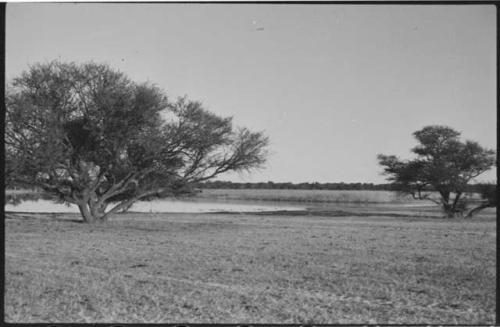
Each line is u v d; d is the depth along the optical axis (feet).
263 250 40.96
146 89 54.08
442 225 55.11
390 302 27.94
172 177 57.72
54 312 26.89
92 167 57.16
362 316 26.09
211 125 56.49
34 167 53.01
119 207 58.95
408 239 46.09
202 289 30.01
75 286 30.78
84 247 42.29
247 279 32.17
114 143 54.24
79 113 55.16
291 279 31.86
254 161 57.82
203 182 60.90
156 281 31.68
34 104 52.65
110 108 53.31
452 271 33.73
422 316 25.98
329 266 35.19
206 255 38.93
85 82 54.24
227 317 25.98
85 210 56.80
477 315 26.13
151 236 47.85
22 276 32.99
